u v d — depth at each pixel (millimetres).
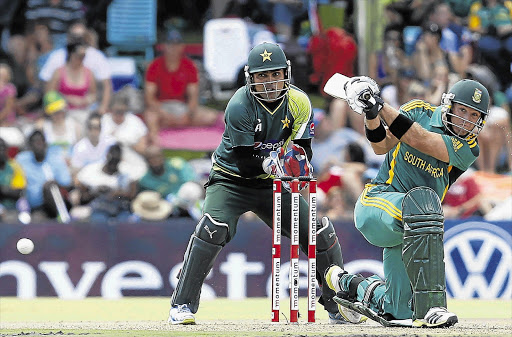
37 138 40750
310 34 49156
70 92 44750
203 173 43000
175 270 36656
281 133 20875
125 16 48969
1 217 38562
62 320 25828
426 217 17547
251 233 36562
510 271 37062
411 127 17969
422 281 17672
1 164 39312
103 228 36750
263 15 48969
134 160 41438
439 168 18641
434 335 16188
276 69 20078
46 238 36594
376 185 19094
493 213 39562
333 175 40188
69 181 40844
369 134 18328
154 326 20500
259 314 27891
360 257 36906
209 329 18953
